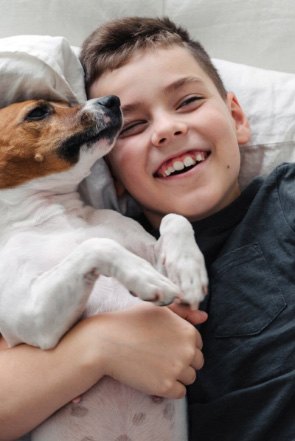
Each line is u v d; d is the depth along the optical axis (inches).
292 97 55.7
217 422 41.3
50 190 44.4
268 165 54.3
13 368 39.1
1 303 39.4
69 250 41.4
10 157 42.4
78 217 45.0
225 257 45.6
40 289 38.0
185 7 63.0
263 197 46.9
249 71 58.5
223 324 43.6
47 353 38.8
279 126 54.7
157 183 47.5
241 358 42.0
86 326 39.2
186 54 49.2
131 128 47.8
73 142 42.3
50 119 42.9
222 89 52.4
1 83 45.7
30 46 47.3
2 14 62.9
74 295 37.3
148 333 38.6
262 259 44.6
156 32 50.6
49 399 38.2
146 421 39.4
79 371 37.9
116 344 38.1
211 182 47.0
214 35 63.0
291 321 42.0
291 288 42.9
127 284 36.0
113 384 39.3
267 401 40.4
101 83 49.2
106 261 36.4
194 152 46.8
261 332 42.4
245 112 55.9
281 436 39.7
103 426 39.1
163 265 40.9
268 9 62.9
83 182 48.4
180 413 41.3
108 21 58.1
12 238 42.0
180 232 40.9
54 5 62.9
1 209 43.1
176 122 45.8
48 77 46.2
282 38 62.7
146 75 47.2
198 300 38.6
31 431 42.6
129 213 53.0
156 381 37.8
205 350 43.8
